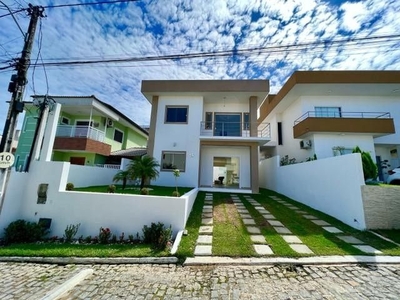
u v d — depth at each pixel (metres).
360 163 6.36
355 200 6.34
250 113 12.75
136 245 5.30
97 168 11.05
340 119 11.81
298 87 12.55
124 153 15.77
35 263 4.46
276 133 16.42
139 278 3.76
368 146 11.98
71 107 13.34
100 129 14.84
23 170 6.66
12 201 6.12
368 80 11.89
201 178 13.34
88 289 3.38
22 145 11.94
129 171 9.14
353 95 13.46
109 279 3.73
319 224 6.58
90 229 6.06
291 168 10.52
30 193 6.41
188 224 6.45
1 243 5.52
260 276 3.79
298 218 7.16
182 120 12.92
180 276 3.82
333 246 5.00
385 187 6.14
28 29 6.48
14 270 4.12
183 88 12.60
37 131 6.94
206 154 13.64
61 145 12.52
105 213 6.13
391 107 13.28
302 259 4.37
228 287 3.41
